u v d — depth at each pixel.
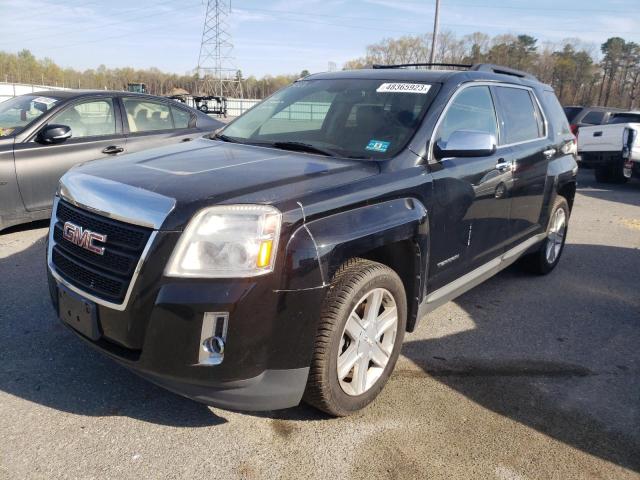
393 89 3.72
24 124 5.97
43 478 2.37
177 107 7.30
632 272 5.86
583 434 2.89
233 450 2.62
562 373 3.55
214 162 2.97
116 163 3.04
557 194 5.30
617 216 9.07
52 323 3.81
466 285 3.85
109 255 2.47
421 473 2.52
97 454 2.53
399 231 2.86
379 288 2.85
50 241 2.93
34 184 5.79
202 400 2.46
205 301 2.27
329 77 4.21
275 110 4.02
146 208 2.39
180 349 2.31
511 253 4.50
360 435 2.78
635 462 2.68
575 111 16.08
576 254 6.50
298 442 2.70
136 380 3.16
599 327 4.34
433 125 3.37
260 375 2.44
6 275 4.70
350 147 3.33
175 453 2.57
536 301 4.84
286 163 2.96
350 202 2.67
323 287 2.48
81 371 3.22
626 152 11.41
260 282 2.32
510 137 4.33
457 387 3.29
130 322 2.38
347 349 2.78
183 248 2.29
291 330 2.44
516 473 2.56
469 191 3.57
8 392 2.98
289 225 2.39
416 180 3.09
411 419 2.93
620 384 3.45
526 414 3.05
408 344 3.85
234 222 2.32
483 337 4.04
